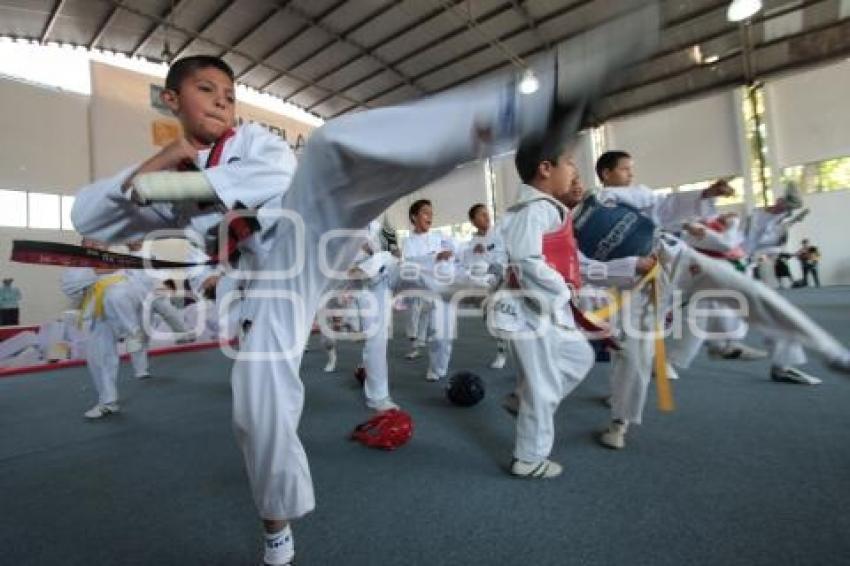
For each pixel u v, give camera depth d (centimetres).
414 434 248
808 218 1144
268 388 113
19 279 1014
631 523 149
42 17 909
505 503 168
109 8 888
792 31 997
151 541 159
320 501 177
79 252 137
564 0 873
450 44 995
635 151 1314
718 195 235
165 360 616
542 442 186
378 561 138
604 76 76
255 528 164
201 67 135
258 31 948
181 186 108
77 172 1082
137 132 1136
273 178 118
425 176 99
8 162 1005
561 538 143
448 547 143
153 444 263
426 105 92
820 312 580
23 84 1028
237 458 234
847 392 269
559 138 87
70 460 245
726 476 175
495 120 85
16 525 175
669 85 1169
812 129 1113
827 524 140
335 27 941
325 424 275
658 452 202
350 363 490
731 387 293
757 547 132
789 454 190
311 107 1282
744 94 1155
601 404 279
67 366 627
